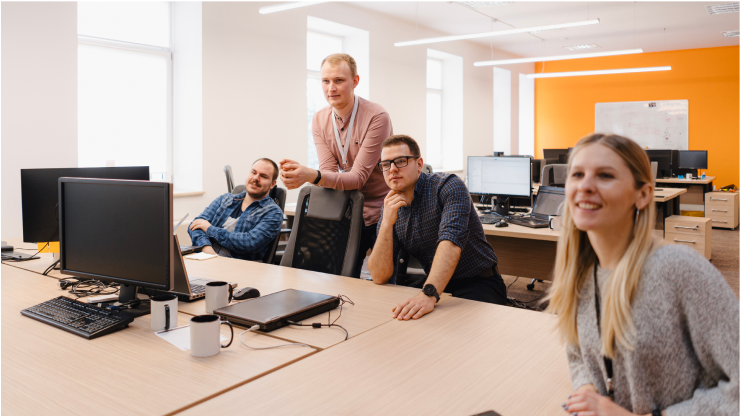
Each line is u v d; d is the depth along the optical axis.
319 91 6.68
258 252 2.82
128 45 4.77
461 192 1.92
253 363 1.19
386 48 7.00
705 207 7.18
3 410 0.96
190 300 1.74
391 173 1.91
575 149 0.87
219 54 5.00
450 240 1.79
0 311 1.61
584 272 0.93
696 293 0.77
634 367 0.84
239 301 1.72
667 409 0.82
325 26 6.38
